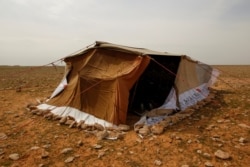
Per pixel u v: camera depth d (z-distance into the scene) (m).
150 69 10.63
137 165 5.25
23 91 14.68
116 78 7.81
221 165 5.20
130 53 8.57
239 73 31.64
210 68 14.27
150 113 8.48
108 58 9.02
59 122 8.05
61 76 27.39
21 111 9.69
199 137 6.80
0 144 6.39
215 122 8.20
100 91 8.23
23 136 6.97
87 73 8.80
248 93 13.47
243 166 5.16
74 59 10.10
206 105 10.67
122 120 7.73
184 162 5.35
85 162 5.39
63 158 5.58
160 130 7.06
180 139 6.64
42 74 31.14
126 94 7.88
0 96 12.98
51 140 6.65
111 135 6.83
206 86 13.76
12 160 5.48
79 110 8.42
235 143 6.39
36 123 8.12
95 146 6.16
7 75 28.25
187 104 10.13
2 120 8.51
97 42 9.76
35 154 5.78
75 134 7.09
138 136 6.87
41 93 13.95
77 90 8.77
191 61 11.79
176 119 8.17
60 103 9.27
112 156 5.67
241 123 8.04
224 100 11.64
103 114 7.84
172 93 9.63
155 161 5.38
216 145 6.24
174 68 10.50
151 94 10.47
